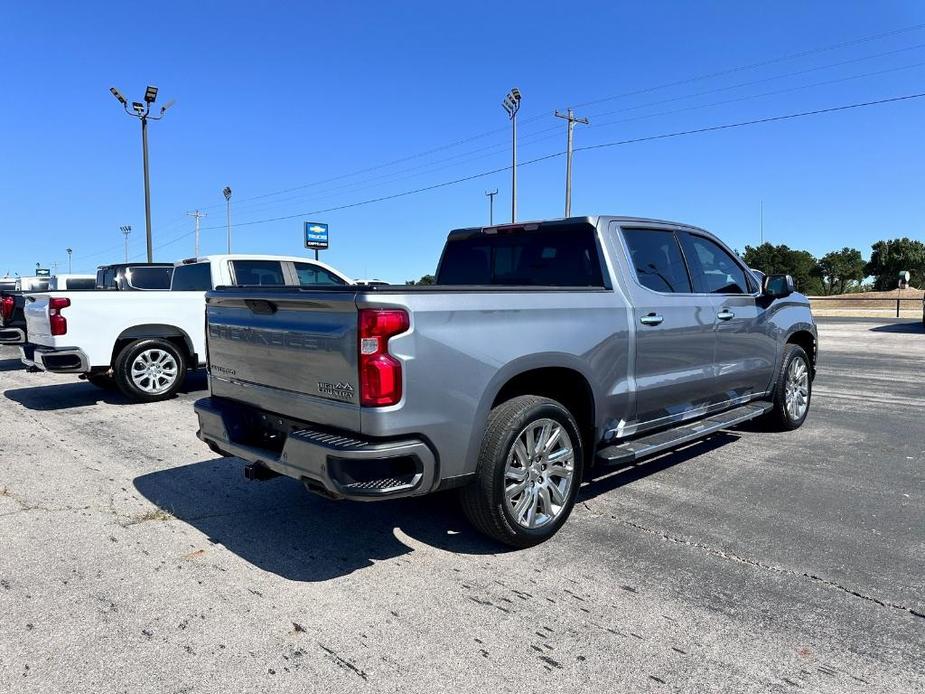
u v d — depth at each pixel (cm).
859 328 2141
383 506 452
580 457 402
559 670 263
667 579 340
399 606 314
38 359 802
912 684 252
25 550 380
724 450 595
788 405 652
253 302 381
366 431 314
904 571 347
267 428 390
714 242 565
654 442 461
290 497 471
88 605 316
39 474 529
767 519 422
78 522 423
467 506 364
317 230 2533
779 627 293
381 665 267
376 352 312
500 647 279
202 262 933
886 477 512
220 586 335
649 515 430
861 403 828
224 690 251
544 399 380
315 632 291
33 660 270
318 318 338
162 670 263
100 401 869
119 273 1220
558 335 389
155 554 374
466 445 342
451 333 334
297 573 350
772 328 613
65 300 789
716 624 296
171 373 869
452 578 343
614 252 457
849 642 281
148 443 634
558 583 337
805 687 251
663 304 473
